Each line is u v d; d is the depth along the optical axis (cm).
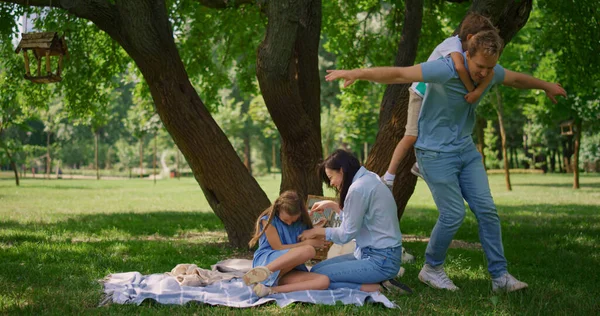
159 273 605
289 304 464
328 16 1312
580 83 1148
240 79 1305
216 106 1328
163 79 743
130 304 466
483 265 669
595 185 2628
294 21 681
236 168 779
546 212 1412
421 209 1595
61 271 608
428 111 510
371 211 501
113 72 1168
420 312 452
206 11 1141
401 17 1245
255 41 1247
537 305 479
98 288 514
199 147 762
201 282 537
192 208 1631
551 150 4944
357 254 530
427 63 482
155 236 988
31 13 822
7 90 1143
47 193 2306
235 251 775
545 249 817
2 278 562
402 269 608
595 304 483
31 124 5788
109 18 730
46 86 1204
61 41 748
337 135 3719
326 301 473
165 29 740
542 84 520
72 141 5981
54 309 449
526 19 723
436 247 539
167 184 3525
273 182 3525
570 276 615
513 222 1195
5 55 1075
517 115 4231
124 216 1334
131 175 5656
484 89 495
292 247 517
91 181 4031
